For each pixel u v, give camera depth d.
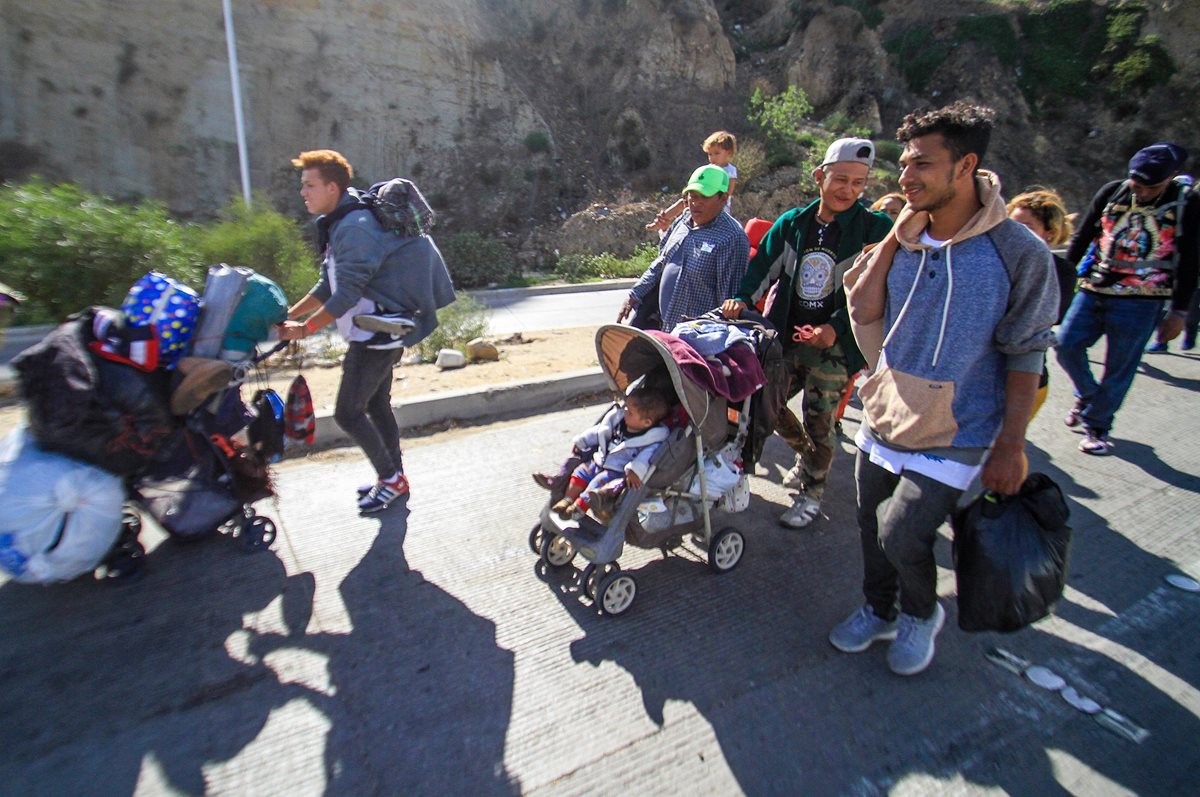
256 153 22.47
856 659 3.28
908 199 2.58
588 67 28.47
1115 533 4.50
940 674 3.20
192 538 3.76
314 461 4.94
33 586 3.51
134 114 21.19
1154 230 5.23
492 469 4.96
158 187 21.44
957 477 2.72
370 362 3.97
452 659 3.15
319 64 23.19
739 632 3.43
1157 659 3.37
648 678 3.10
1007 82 33.06
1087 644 3.45
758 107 29.08
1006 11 35.16
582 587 3.53
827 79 32.38
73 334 3.25
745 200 24.20
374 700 2.91
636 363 3.69
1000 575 2.73
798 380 4.30
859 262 3.04
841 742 2.81
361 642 3.23
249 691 2.92
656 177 26.11
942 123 2.43
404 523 4.22
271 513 4.26
